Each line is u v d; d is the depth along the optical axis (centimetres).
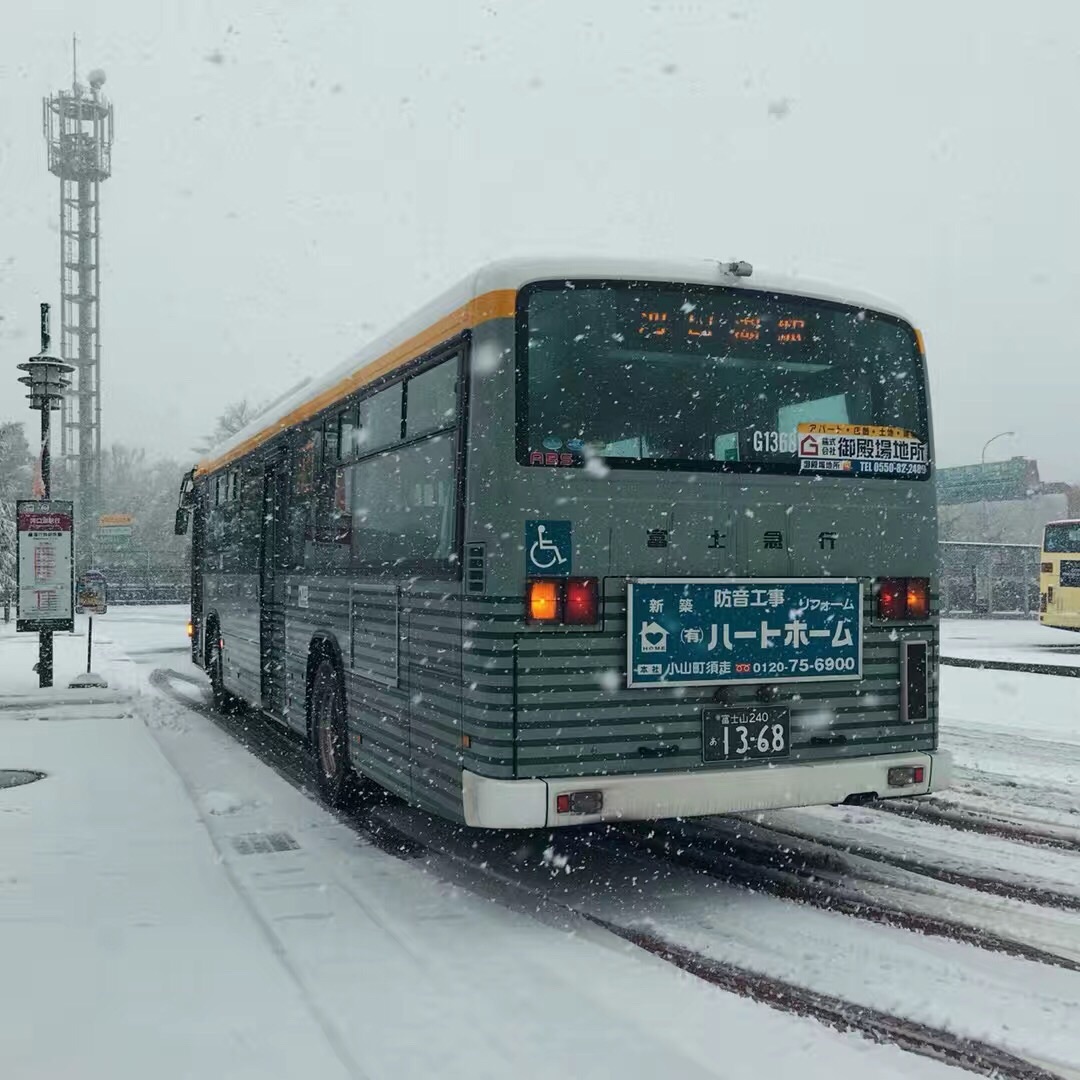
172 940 455
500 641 488
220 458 1281
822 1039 357
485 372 506
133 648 2475
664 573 514
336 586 737
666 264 539
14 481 4875
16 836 639
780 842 650
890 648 561
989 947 454
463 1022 368
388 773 620
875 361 577
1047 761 926
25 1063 336
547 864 602
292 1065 334
